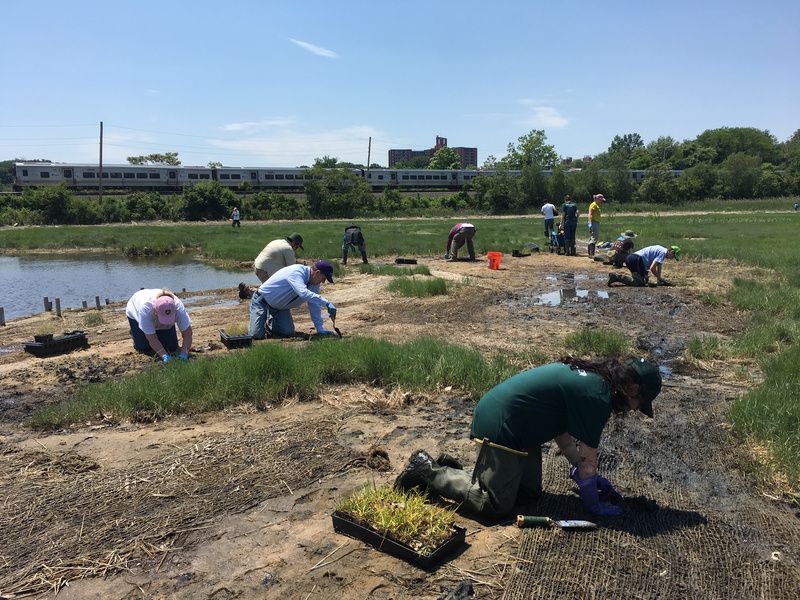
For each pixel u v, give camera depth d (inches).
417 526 155.3
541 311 478.0
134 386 270.5
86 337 422.3
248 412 258.7
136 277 850.1
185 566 149.9
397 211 2640.3
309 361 293.3
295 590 139.6
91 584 143.9
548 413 162.1
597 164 3223.4
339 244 1089.4
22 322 510.9
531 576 143.6
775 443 212.4
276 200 2524.6
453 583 141.2
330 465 202.7
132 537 162.4
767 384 268.1
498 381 282.7
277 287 380.5
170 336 361.7
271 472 198.5
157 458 212.7
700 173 3444.9
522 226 1612.9
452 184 3181.6
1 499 184.7
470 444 220.7
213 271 909.2
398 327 420.5
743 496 185.6
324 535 162.1
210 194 2337.6
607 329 409.4
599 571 145.6
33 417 255.3
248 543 159.0
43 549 157.8
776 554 153.6
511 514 170.7
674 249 594.9
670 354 353.4
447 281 609.6
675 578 143.6
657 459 211.9
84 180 2440.9
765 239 1051.9
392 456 211.2
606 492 178.1
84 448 225.1
